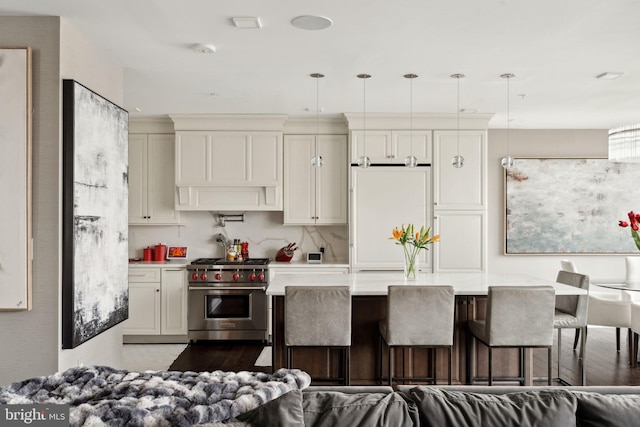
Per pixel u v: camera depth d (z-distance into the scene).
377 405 1.80
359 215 5.73
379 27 3.13
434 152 5.72
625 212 6.55
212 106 5.36
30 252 2.97
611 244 6.53
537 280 4.18
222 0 2.76
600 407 1.81
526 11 2.88
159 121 5.95
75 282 3.06
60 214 3.01
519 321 3.40
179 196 5.86
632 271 5.48
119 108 3.79
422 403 1.84
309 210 5.95
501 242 6.57
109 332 3.73
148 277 5.75
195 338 5.67
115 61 3.82
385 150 5.73
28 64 2.95
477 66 3.94
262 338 5.68
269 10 2.88
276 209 5.87
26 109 2.95
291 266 5.77
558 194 6.55
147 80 4.34
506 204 6.54
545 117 5.86
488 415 1.78
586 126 6.39
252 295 5.68
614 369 4.55
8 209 2.95
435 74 4.16
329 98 5.00
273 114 5.71
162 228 6.33
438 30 3.18
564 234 6.54
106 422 1.55
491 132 6.57
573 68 3.98
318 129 5.95
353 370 3.89
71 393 1.81
